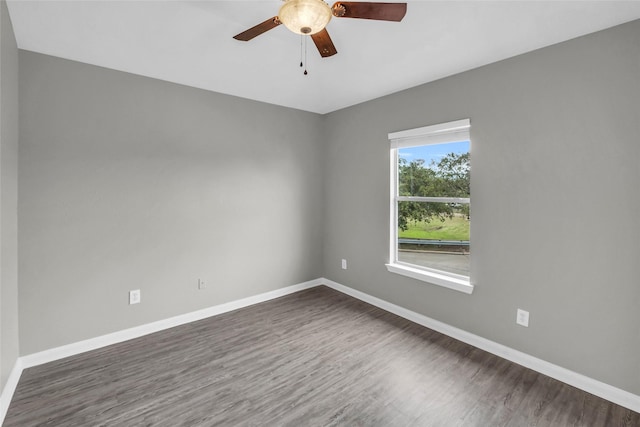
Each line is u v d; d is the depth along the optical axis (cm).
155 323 289
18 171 222
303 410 187
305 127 399
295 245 396
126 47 225
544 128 220
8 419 177
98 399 195
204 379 216
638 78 183
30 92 227
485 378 218
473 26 194
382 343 268
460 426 174
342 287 398
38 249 232
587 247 204
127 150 271
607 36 193
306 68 262
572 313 210
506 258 243
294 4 132
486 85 251
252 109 350
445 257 297
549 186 219
